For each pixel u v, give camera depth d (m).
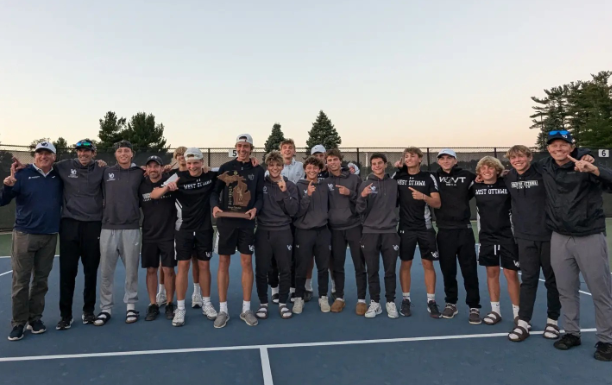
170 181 4.48
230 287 6.40
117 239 4.57
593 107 41.75
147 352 3.73
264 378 3.21
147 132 39.31
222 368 3.39
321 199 5.01
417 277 7.02
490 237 4.43
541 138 49.66
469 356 3.62
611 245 9.57
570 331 3.78
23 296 4.09
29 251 4.10
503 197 4.32
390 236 4.77
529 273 4.05
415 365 3.44
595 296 3.58
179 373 3.30
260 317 4.75
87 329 4.37
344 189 4.79
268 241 4.80
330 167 5.12
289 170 6.03
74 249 4.40
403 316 4.81
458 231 4.58
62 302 4.36
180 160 4.82
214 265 8.32
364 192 4.64
